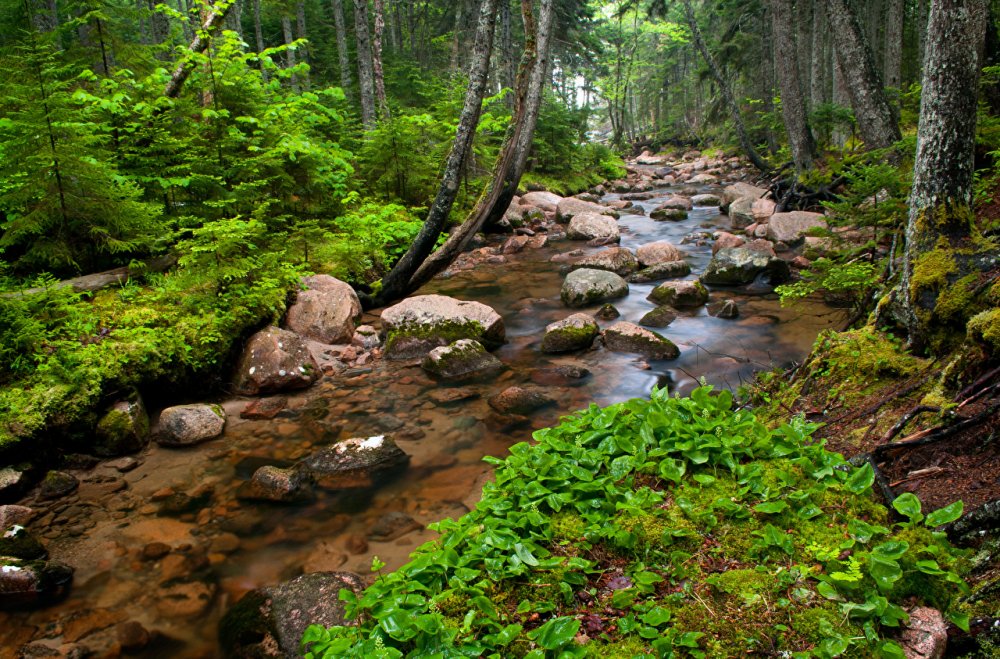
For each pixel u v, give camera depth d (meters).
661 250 13.36
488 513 3.56
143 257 8.80
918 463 3.63
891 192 7.01
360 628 2.77
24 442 5.45
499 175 10.16
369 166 14.38
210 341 7.21
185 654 3.50
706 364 7.85
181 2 27.73
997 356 3.79
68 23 10.05
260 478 5.29
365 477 5.41
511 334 9.55
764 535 3.06
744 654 2.47
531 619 2.79
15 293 7.04
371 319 9.87
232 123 10.89
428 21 33.78
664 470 3.61
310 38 27.20
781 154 21.73
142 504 5.11
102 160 8.40
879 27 27.38
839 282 6.44
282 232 10.17
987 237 5.07
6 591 4.01
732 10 33.88
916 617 2.54
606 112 57.91
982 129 8.47
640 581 2.86
